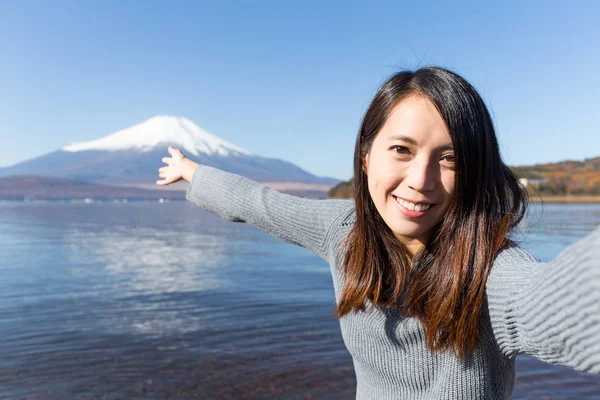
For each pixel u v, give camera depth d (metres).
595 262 0.69
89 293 12.48
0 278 15.19
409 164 1.16
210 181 2.00
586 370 0.74
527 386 5.63
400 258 1.30
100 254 22.97
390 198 1.21
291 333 8.14
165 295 12.13
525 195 1.30
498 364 1.21
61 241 31.17
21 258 21.11
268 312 9.83
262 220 1.81
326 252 1.64
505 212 1.18
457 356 1.21
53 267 18.08
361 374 1.50
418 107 1.12
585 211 59.16
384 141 1.18
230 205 1.90
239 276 15.32
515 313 0.94
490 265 1.09
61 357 7.00
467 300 1.11
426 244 1.27
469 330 1.12
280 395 5.60
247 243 29.72
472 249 1.12
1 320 9.30
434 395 1.27
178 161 2.22
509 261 1.05
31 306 10.71
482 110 1.14
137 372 6.38
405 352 1.31
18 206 156.38
